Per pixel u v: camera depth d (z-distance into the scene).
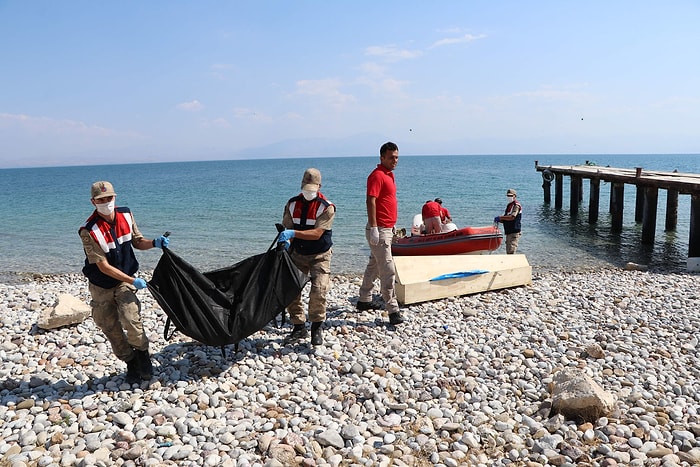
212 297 5.29
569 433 4.00
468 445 3.91
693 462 3.60
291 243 6.00
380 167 6.51
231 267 5.54
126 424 4.17
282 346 5.99
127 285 4.71
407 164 121.00
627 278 10.71
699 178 16.27
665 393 4.81
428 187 41.34
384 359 5.62
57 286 11.07
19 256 15.97
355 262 13.33
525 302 8.02
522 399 4.77
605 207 29.28
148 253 15.30
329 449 3.82
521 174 63.53
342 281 10.93
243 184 54.34
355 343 6.14
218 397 4.68
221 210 27.66
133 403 4.50
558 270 12.27
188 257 14.73
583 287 9.41
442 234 12.24
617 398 4.65
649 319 7.14
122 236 4.66
